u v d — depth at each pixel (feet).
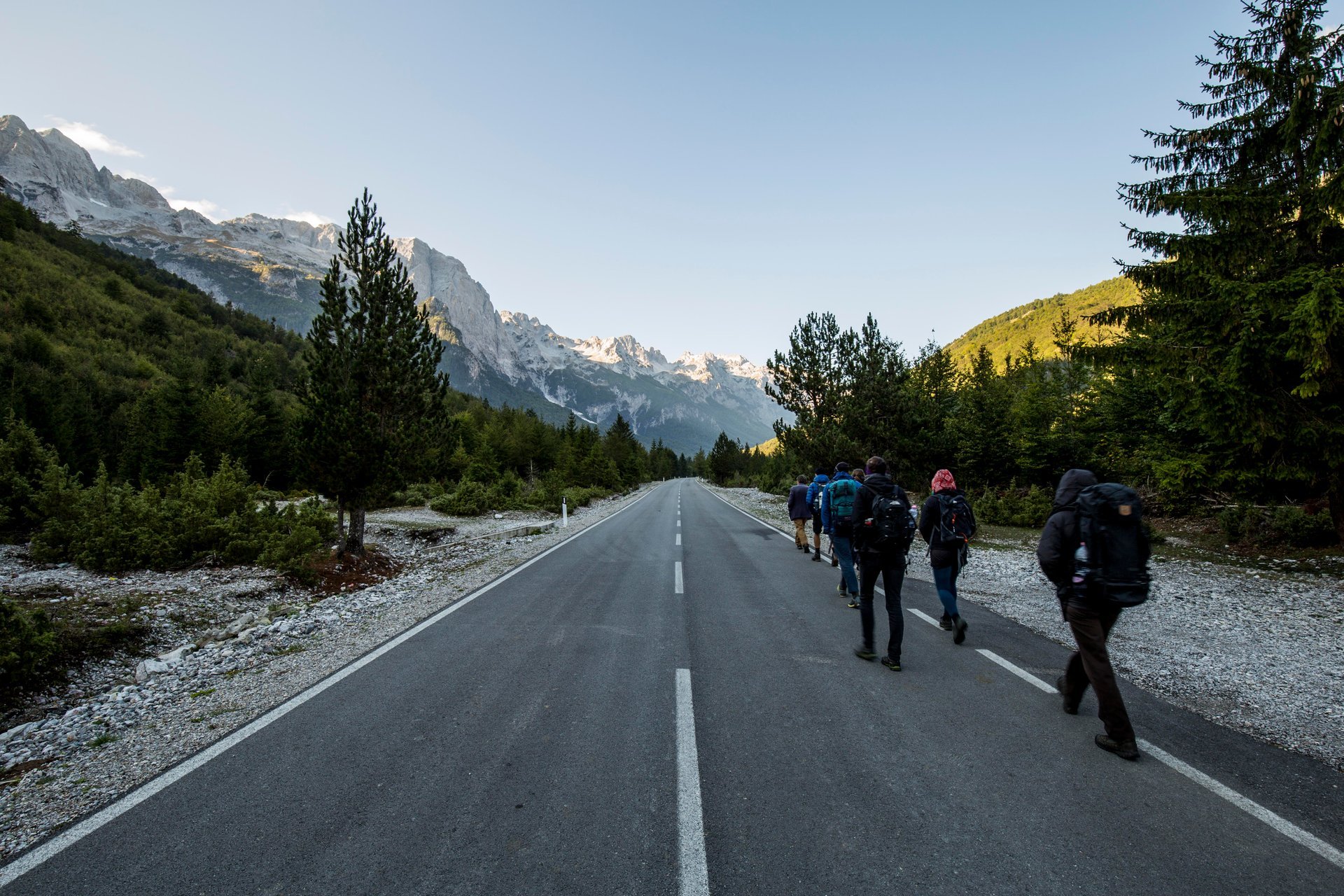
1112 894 7.92
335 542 45.80
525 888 8.14
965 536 21.25
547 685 16.62
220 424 102.06
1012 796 10.56
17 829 10.00
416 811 10.21
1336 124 28.76
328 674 17.84
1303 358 28.53
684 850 9.00
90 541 33.71
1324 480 36.70
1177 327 34.99
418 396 40.70
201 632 25.20
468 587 31.65
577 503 106.32
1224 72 33.45
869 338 65.46
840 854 8.87
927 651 19.65
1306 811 10.03
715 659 18.97
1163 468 42.86
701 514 87.30
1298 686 16.33
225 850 9.17
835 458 62.03
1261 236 31.37
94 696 18.86
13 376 98.94
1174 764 11.82
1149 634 21.86
